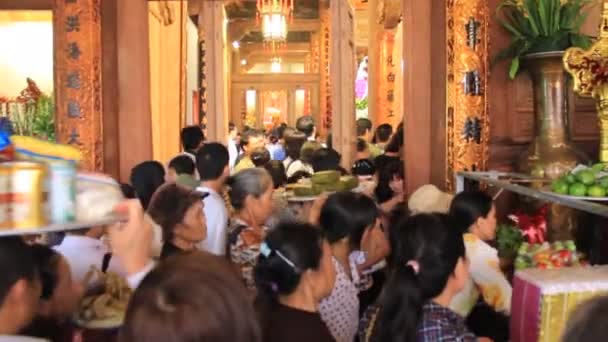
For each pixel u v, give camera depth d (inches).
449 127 193.5
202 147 139.9
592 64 158.2
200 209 104.2
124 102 207.8
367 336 85.3
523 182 157.2
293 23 668.1
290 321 76.4
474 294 107.0
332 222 109.7
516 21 185.8
